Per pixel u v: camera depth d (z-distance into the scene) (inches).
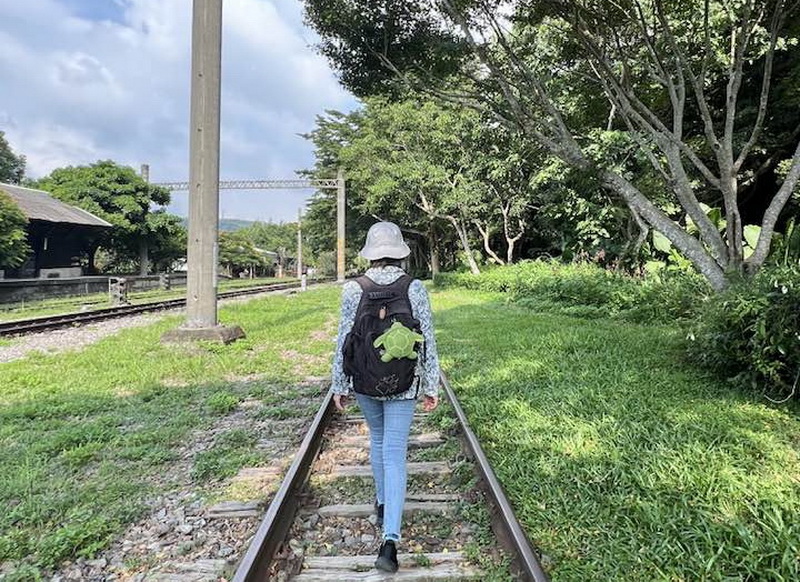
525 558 98.7
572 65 442.0
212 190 409.7
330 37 342.0
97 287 1214.9
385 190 1020.5
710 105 663.1
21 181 1936.5
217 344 388.5
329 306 726.5
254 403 246.7
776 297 204.2
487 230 1059.3
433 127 936.3
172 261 1973.4
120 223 1492.4
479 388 245.4
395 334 105.4
